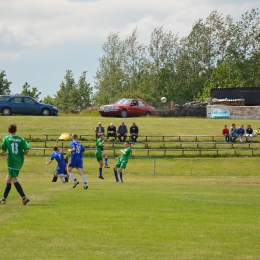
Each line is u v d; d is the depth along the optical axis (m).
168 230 13.94
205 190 27.44
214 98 87.44
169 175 43.75
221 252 11.59
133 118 70.25
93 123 65.31
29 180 37.16
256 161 49.69
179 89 128.38
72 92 127.19
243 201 21.34
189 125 66.12
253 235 13.51
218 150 52.22
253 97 86.81
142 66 130.12
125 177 41.50
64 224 14.46
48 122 64.88
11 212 16.34
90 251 11.52
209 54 129.50
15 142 18.03
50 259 10.82
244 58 127.56
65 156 39.88
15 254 11.20
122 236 13.06
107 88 127.19
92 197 21.36
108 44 129.50
